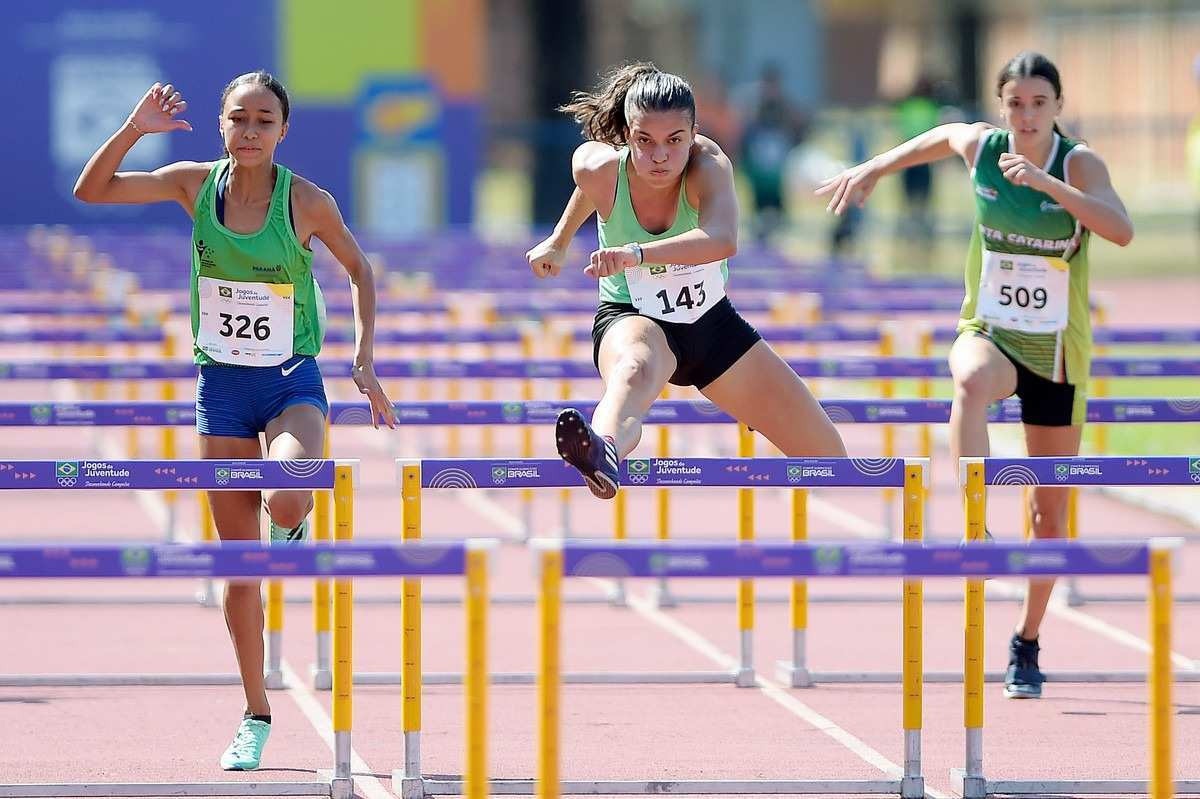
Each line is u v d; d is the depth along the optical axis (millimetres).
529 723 24266
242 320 21062
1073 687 26484
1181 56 147750
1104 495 44438
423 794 20250
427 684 26625
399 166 92750
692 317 21188
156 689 26188
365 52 92438
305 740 23250
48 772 21609
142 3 90750
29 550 15320
